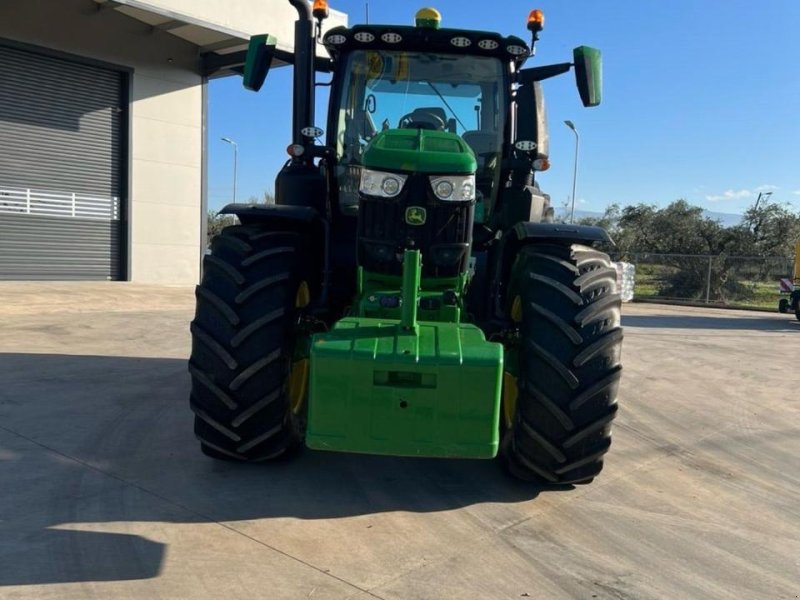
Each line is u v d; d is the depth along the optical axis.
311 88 4.04
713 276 22.66
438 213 3.32
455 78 4.15
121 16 14.71
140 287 14.28
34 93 13.84
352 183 4.12
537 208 4.15
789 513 3.50
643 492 3.69
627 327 12.82
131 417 4.57
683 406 5.88
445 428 2.89
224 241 3.52
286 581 2.54
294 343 3.53
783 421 5.48
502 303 3.91
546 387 3.19
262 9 15.19
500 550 2.88
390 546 2.86
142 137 15.52
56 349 7.00
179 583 2.49
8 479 3.39
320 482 3.52
